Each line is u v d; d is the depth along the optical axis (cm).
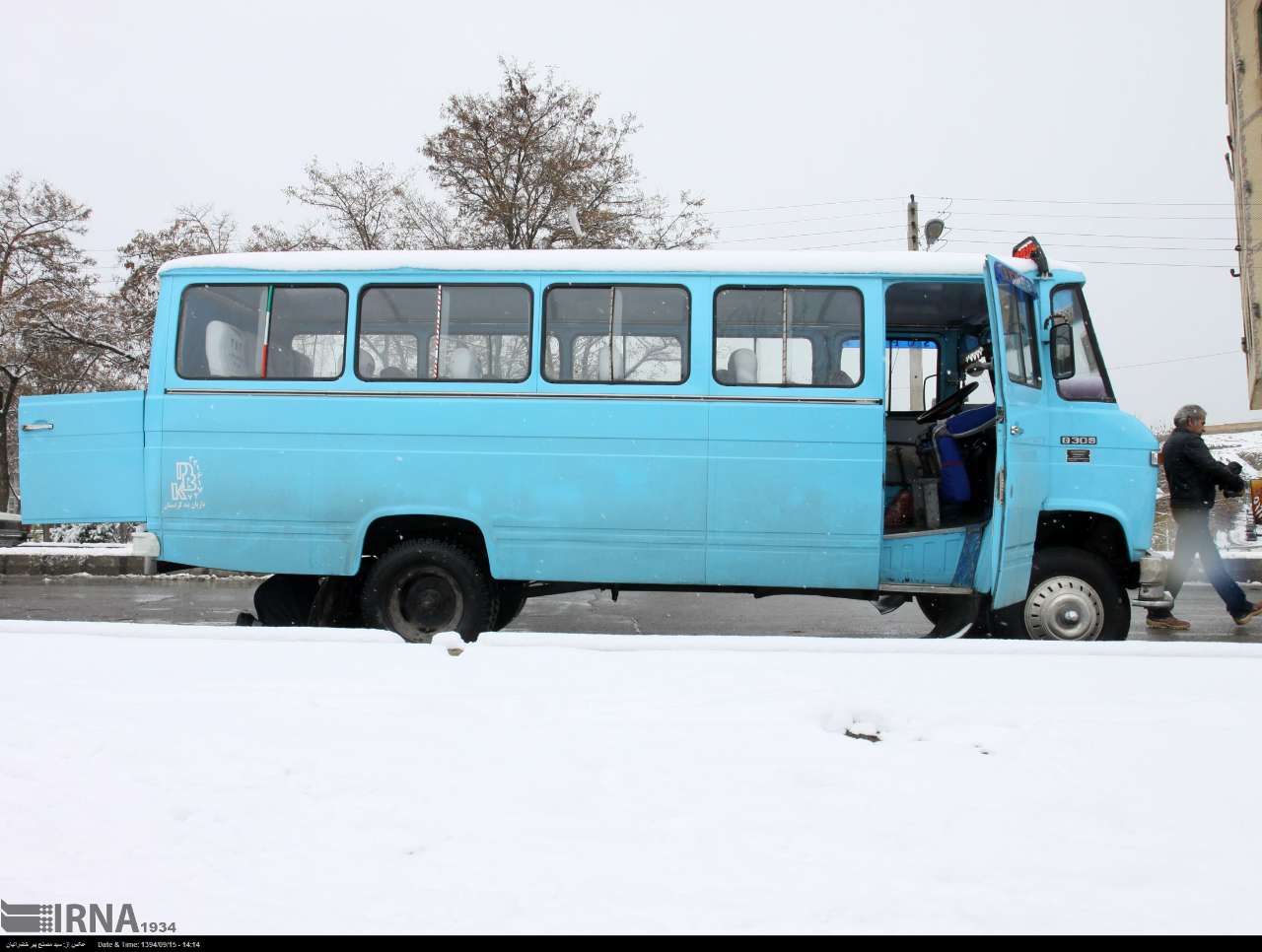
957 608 696
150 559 691
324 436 685
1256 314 2356
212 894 250
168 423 693
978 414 696
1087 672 434
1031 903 243
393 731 358
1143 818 290
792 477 658
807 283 671
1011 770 326
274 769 325
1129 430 680
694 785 312
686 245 2709
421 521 696
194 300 706
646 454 666
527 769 325
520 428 675
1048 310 695
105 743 346
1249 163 2359
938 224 2266
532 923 234
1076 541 710
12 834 282
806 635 860
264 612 746
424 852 270
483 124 2716
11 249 2912
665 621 932
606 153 2783
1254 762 333
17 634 515
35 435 699
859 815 291
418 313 694
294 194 2730
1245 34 2352
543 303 684
